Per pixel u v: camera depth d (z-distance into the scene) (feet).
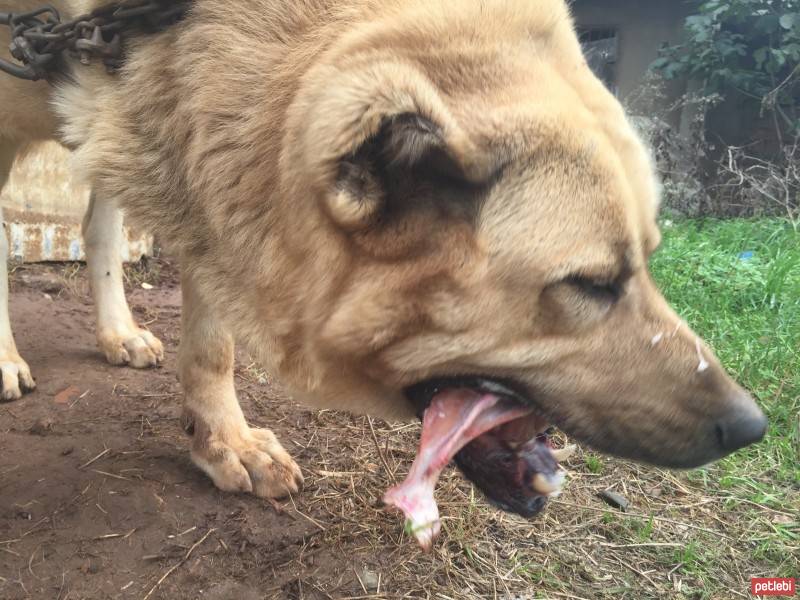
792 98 6.27
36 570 1.48
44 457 1.89
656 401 1.23
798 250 4.14
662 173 6.06
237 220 1.31
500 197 1.13
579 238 1.12
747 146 6.27
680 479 2.08
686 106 6.59
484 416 1.26
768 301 3.44
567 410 1.25
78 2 1.49
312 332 1.28
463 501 1.85
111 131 1.42
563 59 1.30
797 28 5.83
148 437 2.03
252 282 1.33
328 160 1.10
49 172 3.55
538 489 1.38
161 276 3.88
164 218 1.42
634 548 1.77
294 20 1.30
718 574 1.70
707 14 6.18
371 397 1.38
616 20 7.20
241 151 1.28
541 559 1.69
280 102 1.25
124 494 1.73
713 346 2.84
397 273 1.16
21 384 2.24
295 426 2.19
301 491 1.82
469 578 1.59
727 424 1.25
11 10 1.61
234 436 1.81
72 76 1.49
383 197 1.13
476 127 1.12
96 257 2.55
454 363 1.22
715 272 3.80
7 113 1.73
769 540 1.82
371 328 1.20
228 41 1.31
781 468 2.14
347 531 1.69
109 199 1.47
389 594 1.51
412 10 1.25
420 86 1.07
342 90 1.08
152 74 1.38
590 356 1.20
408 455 2.07
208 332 1.74
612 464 2.14
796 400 2.47
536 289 1.14
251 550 1.60
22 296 3.20
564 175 1.13
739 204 5.98
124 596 1.44
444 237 1.14
